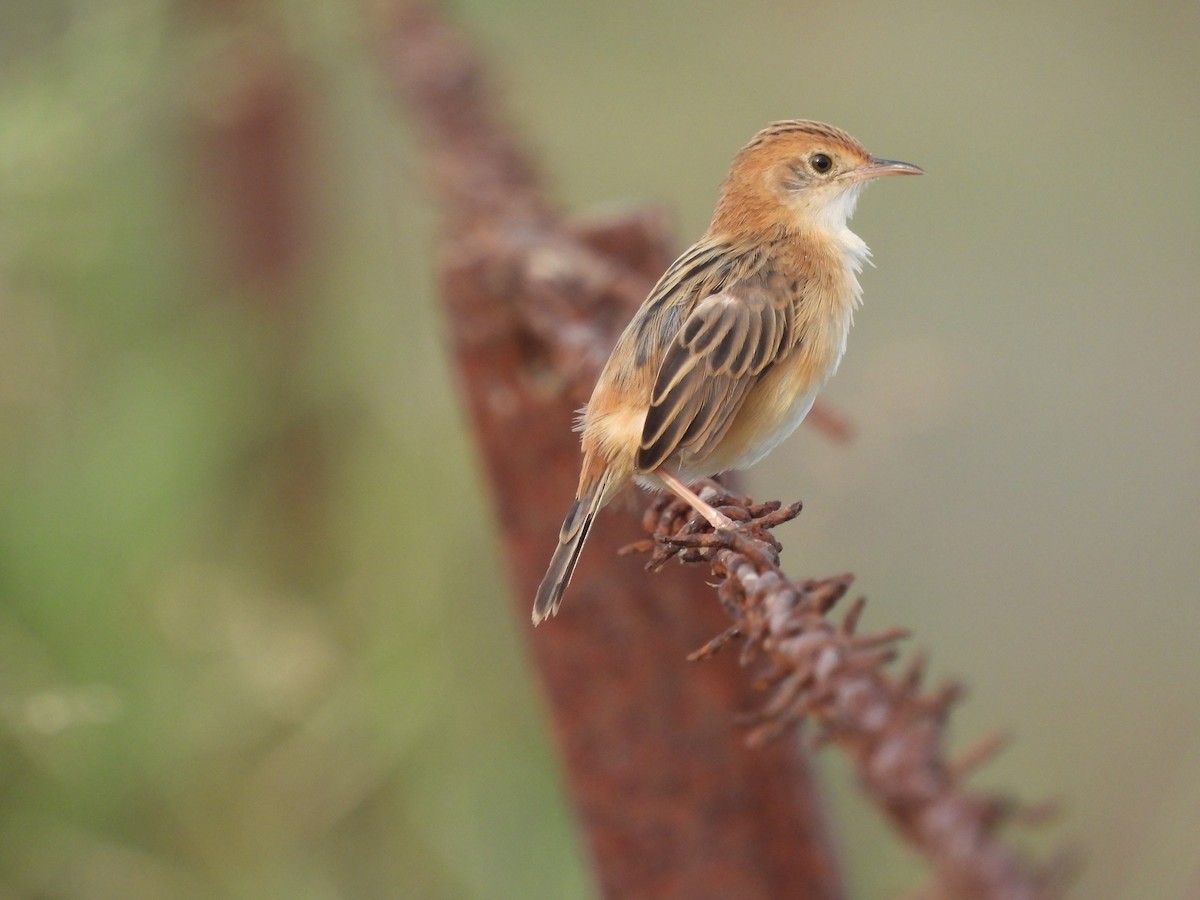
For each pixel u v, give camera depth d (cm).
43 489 1083
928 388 1045
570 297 763
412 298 1223
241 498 1177
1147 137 1870
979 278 1777
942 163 1834
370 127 1335
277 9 1280
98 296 1190
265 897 1005
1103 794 1148
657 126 1666
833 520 1045
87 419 1141
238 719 1034
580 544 723
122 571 1072
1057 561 1435
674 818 696
